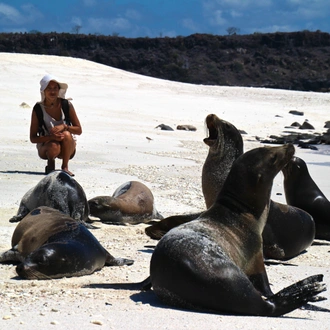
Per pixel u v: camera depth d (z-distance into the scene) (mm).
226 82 101250
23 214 9711
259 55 109375
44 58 55594
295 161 9727
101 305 5500
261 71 105062
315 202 9609
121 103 40000
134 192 10680
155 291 5723
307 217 8875
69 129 14695
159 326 4844
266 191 6273
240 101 47938
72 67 54062
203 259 5480
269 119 40188
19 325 4703
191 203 12078
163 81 57031
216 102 45406
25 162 16797
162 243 5711
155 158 19531
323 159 21969
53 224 7324
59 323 4770
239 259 5926
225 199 6238
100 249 7152
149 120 34031
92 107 36781
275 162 6270
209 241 5699
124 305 5535
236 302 5363
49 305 5461
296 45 113875
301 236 8656
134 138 25688
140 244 8664
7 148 19922
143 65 103188
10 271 7012
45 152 14680
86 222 9977
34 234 7297
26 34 106625
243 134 32875
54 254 6664
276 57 109000
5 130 25062
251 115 41031
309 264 8148
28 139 22812
